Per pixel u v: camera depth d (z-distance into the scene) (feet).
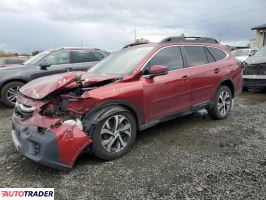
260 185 9.62
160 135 15.15
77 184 10.03
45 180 10.35
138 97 12.66
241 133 15.37
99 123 11.20
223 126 16.75
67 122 10.52
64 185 9.98
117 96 11.79
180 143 13.91
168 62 14.69
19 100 12.16
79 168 11.22
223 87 18.07
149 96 13.17
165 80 13.93
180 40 15.96
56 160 10.14
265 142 13.89
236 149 12.98
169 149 13.10
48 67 24.58
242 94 28.91
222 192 9.25
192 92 15.53
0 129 16.70
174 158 12.05
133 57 14.39
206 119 18.37
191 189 9.50
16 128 11.58
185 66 15.47
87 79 11.85
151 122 13.62
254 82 27.53
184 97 15.10
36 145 10.36
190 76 15.34
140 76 13.04
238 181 9.94
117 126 11.97
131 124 12.58
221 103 18.07
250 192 9.20
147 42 16.03
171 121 17.88
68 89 11.18
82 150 10.80
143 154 12.53
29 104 11.36
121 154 12.21
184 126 16.79
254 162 11.50
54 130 10.23
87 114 11.07
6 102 23.00
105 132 11.55
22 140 10.87
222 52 18.60
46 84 11.85
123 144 12.32
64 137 10.23
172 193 9.29
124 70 13.55
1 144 13.99
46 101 11.03
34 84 12.62
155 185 9.83
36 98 11.16
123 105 12.25
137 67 13.28
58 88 10.81
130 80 12.62
